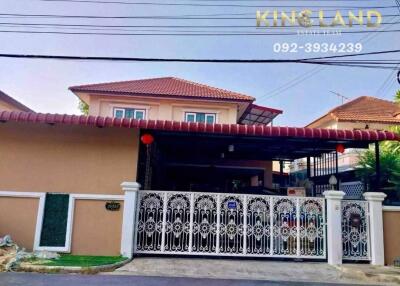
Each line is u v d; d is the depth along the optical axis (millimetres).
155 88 16469
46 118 8484
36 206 8953
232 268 7957
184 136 9633
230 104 15922
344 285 6984
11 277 6773
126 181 9078
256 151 12398
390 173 11172
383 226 9000
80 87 15406
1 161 9062
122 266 7809
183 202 8945
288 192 10273
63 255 8570
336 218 8758
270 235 8852
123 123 8516
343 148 10180
